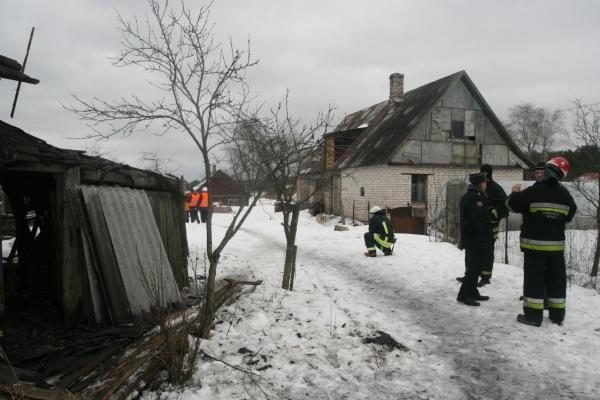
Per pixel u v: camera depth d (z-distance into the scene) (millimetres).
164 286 5586
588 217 14797
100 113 4223
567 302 5781
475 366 3965
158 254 5770
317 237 14180
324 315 5332
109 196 5426
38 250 6383
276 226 18188
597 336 4566
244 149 4902
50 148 5039
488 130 20562
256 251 11070
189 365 3570
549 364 3975
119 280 5000
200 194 18859
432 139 19781
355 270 8406
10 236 10195
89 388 3291
